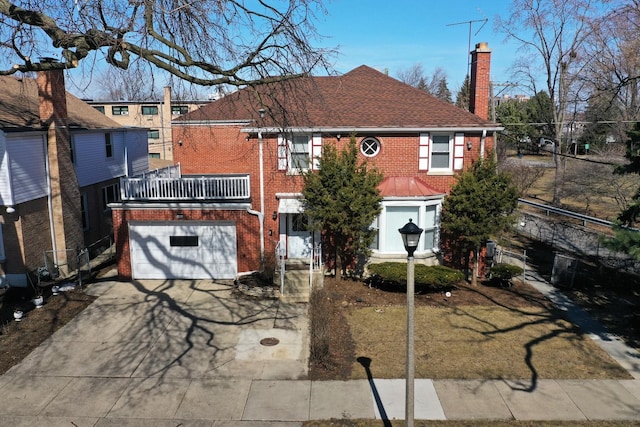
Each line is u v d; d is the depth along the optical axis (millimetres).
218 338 12461
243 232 16953
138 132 27547
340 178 15273
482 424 8875
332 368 10891
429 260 17000
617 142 31438
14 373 10633
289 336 12594
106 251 21266
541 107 41812
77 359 11297
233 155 27781
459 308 14641
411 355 7527
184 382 10320
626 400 9672
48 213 17422
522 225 26766
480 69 18594
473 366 11016
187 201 17188
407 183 16797
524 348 11953
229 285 16578
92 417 9062
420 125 16547
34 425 8797
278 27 10883
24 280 16062
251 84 11352
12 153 15352
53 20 10016
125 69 10539
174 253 17125
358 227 15453
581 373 10742
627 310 14641
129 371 10766
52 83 16953
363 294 15719
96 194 22156
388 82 20078
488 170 15469
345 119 16906
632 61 26203
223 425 8852
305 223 17281
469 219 15398
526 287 16812
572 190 31047
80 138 20500
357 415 9156
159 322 13438
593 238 21359
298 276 16125
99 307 14508
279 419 9031
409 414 7625
